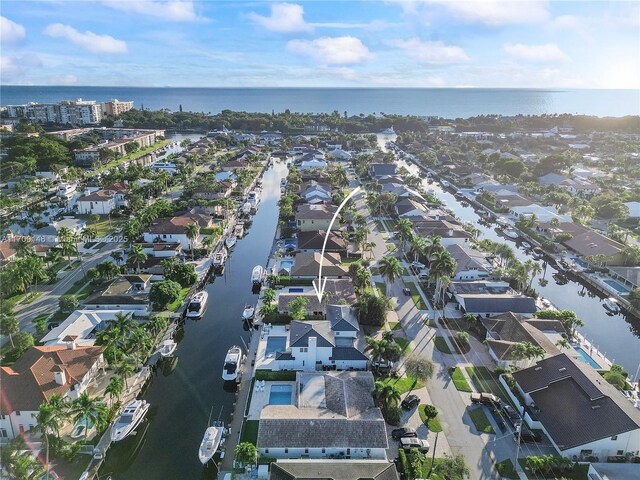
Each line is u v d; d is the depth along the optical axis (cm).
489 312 11888
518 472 7194
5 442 7825
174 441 8169
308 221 18212
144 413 8575
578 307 13488
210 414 8825
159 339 10850
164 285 12238
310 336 9794
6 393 7962
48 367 8650
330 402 8212
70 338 9969
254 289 14088
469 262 14288
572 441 7488
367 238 17800
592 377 8550
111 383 8300
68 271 14412
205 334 11588
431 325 11588
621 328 12344
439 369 9806
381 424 7606
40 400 7919
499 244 15438
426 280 14125
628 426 7381
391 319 11831
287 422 7575
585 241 16825
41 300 12594
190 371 10131
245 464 7231
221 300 13388
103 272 13288
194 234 15962
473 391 9112
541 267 15162
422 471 7131
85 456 7538
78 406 7562
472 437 7912
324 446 7306
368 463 6819
